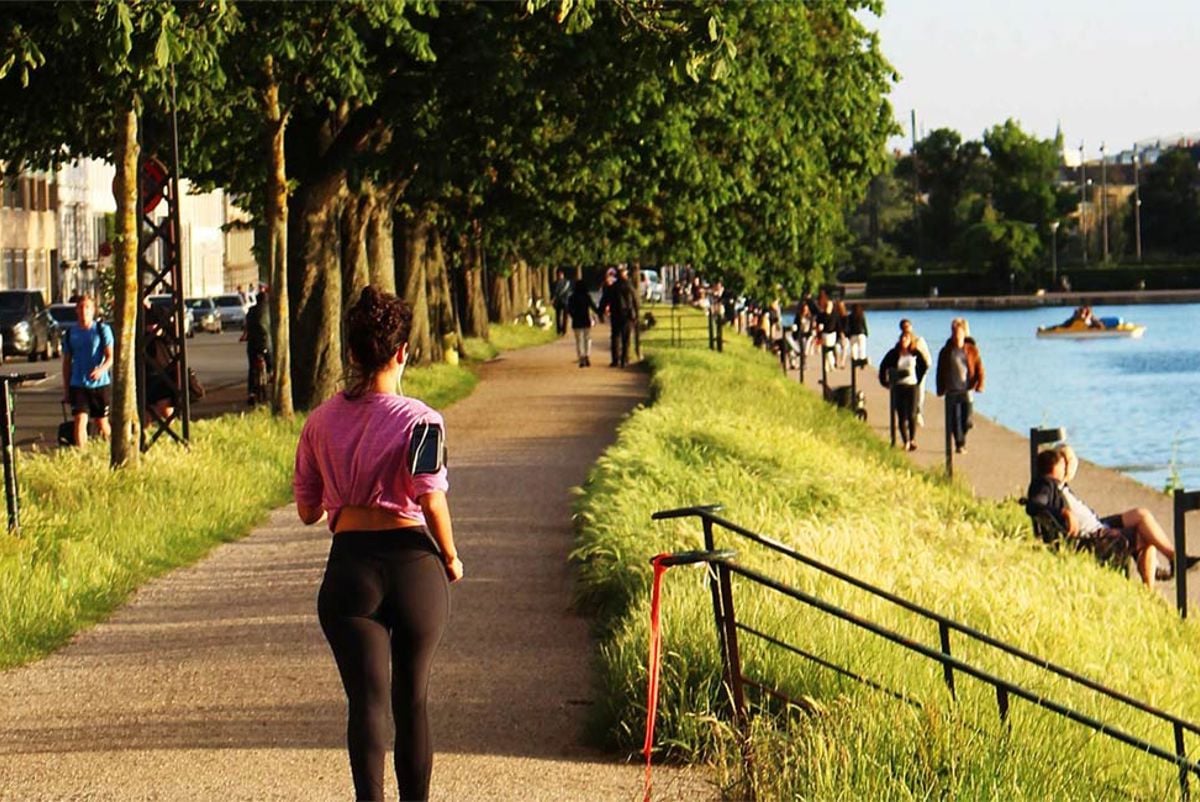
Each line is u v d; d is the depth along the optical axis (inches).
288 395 1254.3
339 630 327.6
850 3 1897.1
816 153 1824.6
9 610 575.5
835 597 547.2
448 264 2444.6
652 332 3366.1
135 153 917.2
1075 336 4318.4
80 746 437.7
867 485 972.6
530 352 2682.1
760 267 1952.5
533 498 944.3
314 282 1360.7
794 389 2032.5
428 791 354.9
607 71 1211.9
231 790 392.2
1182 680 633.6
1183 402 2390.5
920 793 365.7
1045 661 426.9
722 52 713.0
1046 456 917.2
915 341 1615.4
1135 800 420.8
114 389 912.3
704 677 445.1
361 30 1112.8
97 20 704.4
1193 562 776.3
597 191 1740.9
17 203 4028.1
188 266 5300.2
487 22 1190.3
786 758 382.6
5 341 2667.3
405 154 1311.5
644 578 586.9
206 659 546.3
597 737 437.4
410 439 327.9
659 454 904.3
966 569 700.7
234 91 1157.1
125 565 701.3
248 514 868.6
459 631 585.0
